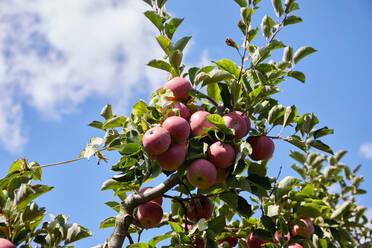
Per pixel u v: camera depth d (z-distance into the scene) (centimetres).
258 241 189
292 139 184
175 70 184
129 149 167
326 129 188
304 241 184
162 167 168
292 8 200
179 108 174
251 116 186
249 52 194
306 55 200
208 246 171
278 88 186
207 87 189
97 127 189
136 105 176
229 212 211
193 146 171
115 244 165
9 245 154
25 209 160
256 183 181
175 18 193
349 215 219
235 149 170
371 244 280
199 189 185
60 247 164
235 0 198
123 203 171
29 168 179
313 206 185
